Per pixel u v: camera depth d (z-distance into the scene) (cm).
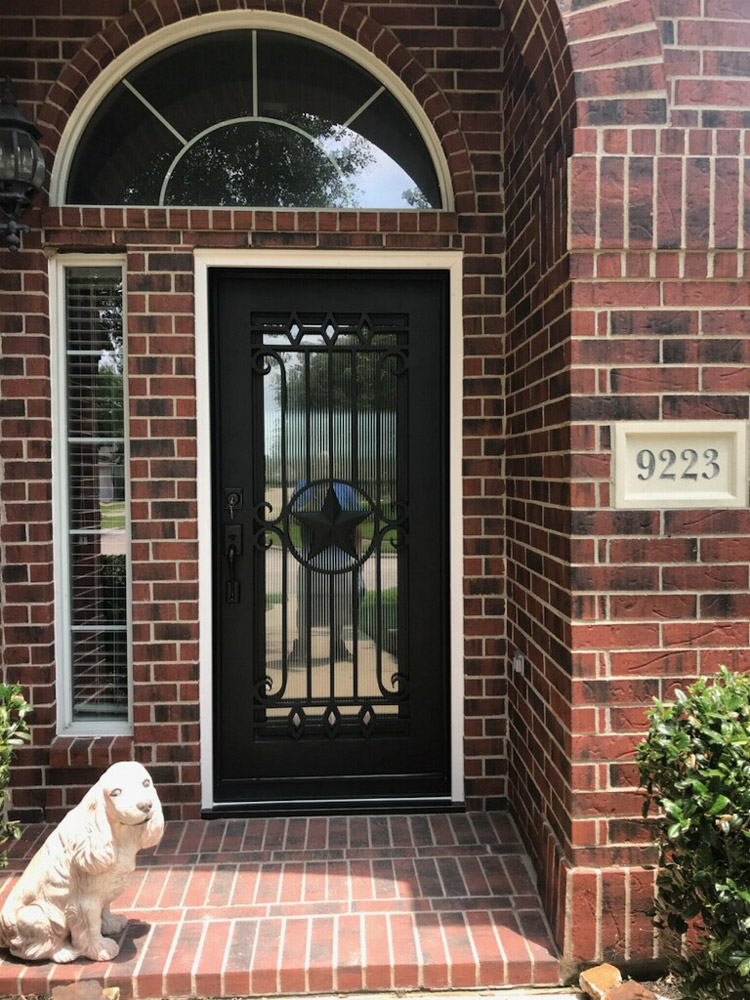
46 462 307
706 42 230
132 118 317
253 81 318
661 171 225
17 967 225
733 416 231
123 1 303
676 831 182
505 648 323
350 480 330
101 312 318
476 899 258
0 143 275
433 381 329
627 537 231
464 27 314
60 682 317
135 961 228
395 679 332
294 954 230
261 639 330
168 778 315
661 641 231
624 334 229
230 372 323
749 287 230
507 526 319
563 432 237
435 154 320
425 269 320
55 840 231
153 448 310
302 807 320
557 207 239
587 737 231
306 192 320
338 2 306
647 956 230
